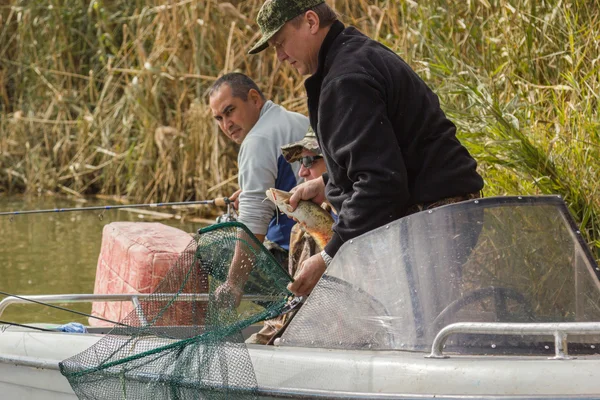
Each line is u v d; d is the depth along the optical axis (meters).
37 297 5.07
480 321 3.82
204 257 4.14
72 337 4.53
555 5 7.92
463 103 7.89
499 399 3.44
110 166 14.27
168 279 4.17
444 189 4.25
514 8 8.05
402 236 4.03
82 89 15.66
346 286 4.06
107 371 4.10
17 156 15.64
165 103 13.45
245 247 4.17
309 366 3.83
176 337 4.10
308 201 4.88
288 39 4.47
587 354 3.74
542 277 3.93
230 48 12.12
